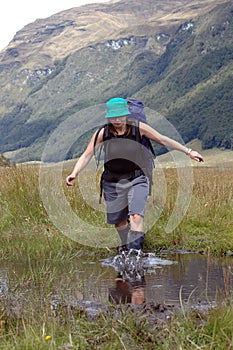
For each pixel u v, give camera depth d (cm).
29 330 478
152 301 634
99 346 463
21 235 948
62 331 495
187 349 452
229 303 554
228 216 1098
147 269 808
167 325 503
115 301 636
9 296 616
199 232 1030
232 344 440
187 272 786
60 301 613
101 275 755
